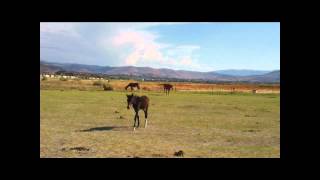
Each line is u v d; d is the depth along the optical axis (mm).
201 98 62219
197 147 19078
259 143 20484
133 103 24844
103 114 33031
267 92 100375
